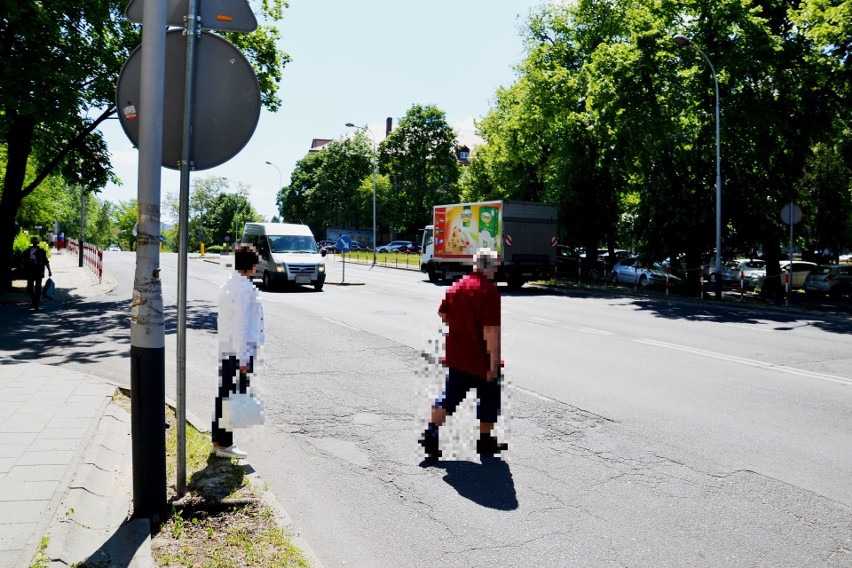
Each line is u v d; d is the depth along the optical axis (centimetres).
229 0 391
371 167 8456
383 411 661
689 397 730
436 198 7762
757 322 1517
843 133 2570
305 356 970
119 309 1595
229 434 489
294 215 9381
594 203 3316
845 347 1118
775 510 426
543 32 3581
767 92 2364
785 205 2267
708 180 2498
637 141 2473
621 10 3153
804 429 607
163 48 362
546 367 903
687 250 2527
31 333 1184
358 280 2866
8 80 1627
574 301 2042
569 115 3216
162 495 382
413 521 407
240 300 491
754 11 2312
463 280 546
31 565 306
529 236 2612
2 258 2008
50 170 2270
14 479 422
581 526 400
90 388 702
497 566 351
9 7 1529
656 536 388
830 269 2550
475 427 548
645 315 1638
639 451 543
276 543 355
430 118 7669
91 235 12138
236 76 392
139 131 362
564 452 540
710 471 497
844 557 364
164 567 325
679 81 2411
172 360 941
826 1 2034
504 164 4281
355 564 351
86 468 448
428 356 973
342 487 461
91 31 1983
